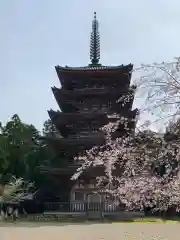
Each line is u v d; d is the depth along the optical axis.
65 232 34.03
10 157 72.12
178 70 9.83
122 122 14.87
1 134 73.31
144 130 11.17
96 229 36.50
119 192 14.30
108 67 54.72
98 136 49.12
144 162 11.79
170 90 9.88
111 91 51.84
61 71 54.19
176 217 43.41
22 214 56.66
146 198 12.86
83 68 55.03
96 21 61.75
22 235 32.03
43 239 29.14
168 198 12.22
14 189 59.75
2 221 48.62
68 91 53.78
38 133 83.06
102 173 46.81
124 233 31.91
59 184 54.03
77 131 53.09
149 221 44.22
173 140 10.68
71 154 53.09
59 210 52.44
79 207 51.03
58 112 52.44
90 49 59.94
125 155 12.70
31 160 73.12
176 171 11.34
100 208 49.66
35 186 70.50
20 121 77.19
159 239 28.05
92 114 51.00
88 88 53.66
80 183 51.25
